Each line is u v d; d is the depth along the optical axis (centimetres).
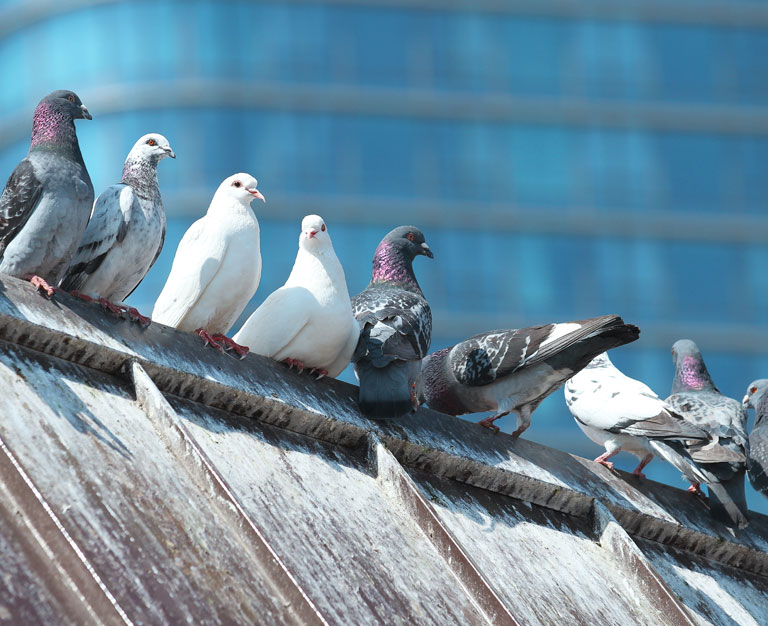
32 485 678
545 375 1249
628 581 984
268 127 5262
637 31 5659
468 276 5278
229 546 731
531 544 962
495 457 1026
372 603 759
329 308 1076
